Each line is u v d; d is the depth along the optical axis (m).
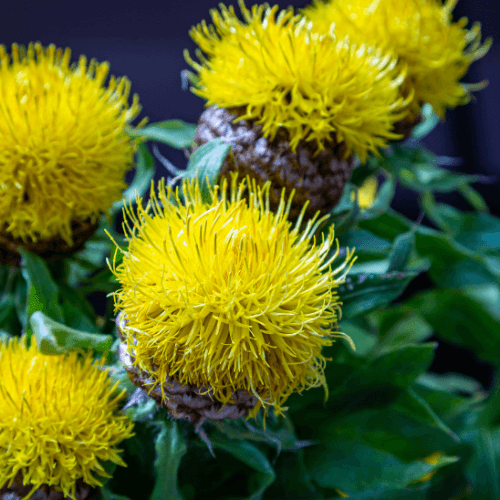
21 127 0.58
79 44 0.93
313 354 0.55
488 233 0.73
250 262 0.54
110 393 0.56
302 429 0.63
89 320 0.60
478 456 0.69
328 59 0.57
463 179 0.66
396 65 0.60
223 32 0.59
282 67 0.57
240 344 0.54
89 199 0.59
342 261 0.59
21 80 0.59
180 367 0.54
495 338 0.76
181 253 0.54
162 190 0.55
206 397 0.54
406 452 0.63
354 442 0.62
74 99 0.59
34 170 0.58
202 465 0.60
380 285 0.59
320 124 0.57
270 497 0.60
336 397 0.62
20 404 0.56
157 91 0.96
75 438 0.56
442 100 0.62
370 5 0.60
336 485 0.61
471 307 0.75
